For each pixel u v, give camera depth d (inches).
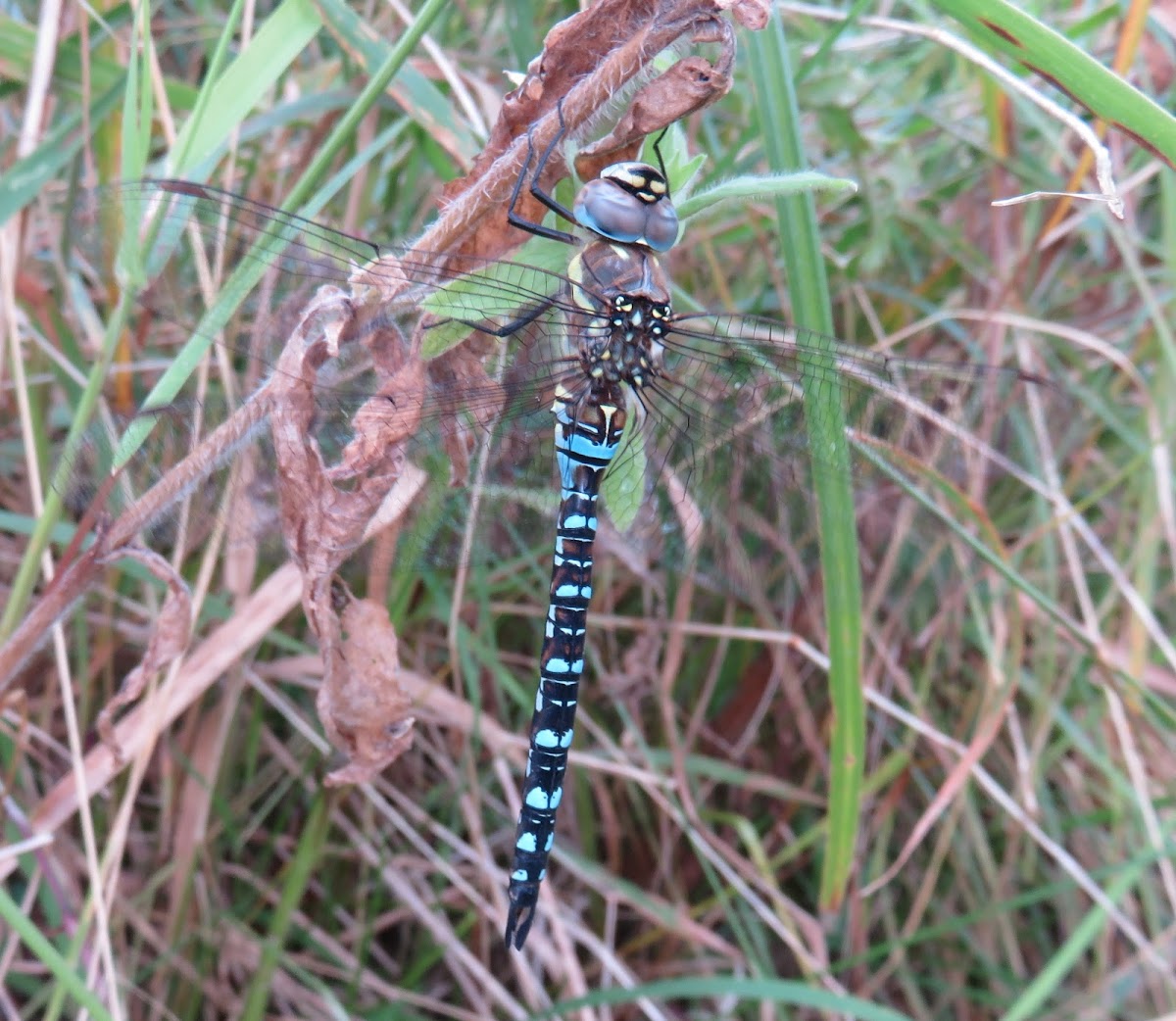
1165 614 9.5
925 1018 8.9
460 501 7.5
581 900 9.0
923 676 9.0
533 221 6.9
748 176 6.7
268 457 6.9
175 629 6.9
